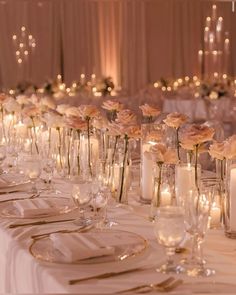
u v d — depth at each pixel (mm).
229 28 13398
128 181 2551
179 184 2084
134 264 1659
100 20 12617
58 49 12344
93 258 1668
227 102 8984
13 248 1889
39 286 1635
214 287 1508
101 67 12688
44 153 3361
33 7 12031
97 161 2590
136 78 13016
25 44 12031
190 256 1719
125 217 2248
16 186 2879
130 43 12914
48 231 2039
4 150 3434
